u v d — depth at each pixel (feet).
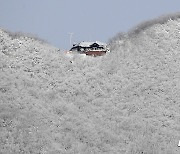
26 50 471.62
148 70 444.55
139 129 343.87
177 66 449.89
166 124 352.90
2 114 327.06
